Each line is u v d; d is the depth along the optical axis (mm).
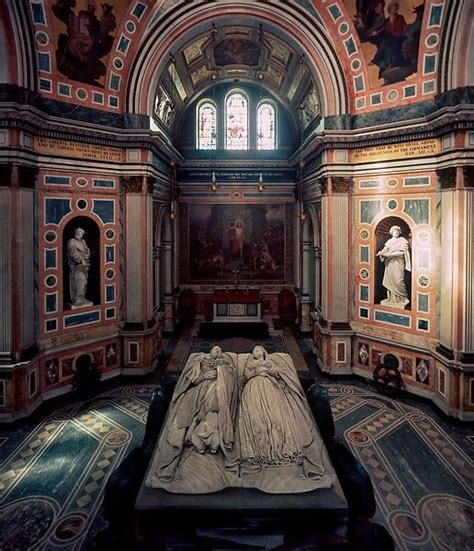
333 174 9977
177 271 16156
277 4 9828
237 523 3740
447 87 8133
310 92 12258
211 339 14055
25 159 8086
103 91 9672
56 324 9086
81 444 7270
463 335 7938
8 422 7836
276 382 5152
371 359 9984
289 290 16328
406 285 9266
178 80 13031
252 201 16297
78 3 8711
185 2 9875
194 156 16047
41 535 5074
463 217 7906
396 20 8828
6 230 7902
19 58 7941
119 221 10211
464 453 6918
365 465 6559
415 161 8891
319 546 3463
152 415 5762
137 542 3598
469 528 5168
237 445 4406
